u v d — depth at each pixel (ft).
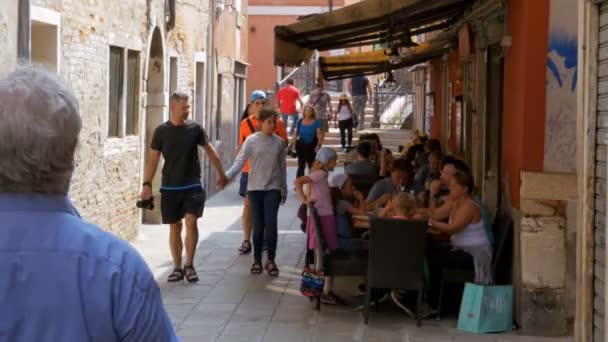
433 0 37.83
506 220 31.24
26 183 9.43
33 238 9.31
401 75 111.24
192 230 37.17
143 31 48.73
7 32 29.30
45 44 35.22
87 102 39.29
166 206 36.73
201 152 65.57
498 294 29.99
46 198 9.49
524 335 29.53
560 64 29.43
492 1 35.81
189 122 36.78
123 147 45.73
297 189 33.88
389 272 30.58
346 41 46.09
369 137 58.80
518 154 30.17
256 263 38.96
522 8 30.07
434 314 32.09
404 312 32.55
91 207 40.22
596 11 21.22
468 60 47.57
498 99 37.52
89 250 9.36
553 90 29.53
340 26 39.47
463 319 30.25
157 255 43.57
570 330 29.66
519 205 29.89
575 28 29.32
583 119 21.68
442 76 67.82
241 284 36.96
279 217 56.59
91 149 40.04
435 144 49.96
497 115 37.76
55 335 9.16
